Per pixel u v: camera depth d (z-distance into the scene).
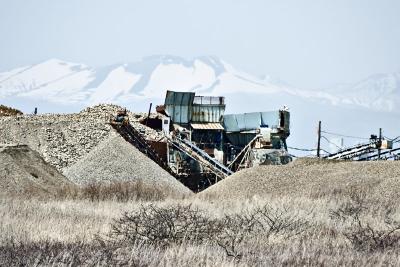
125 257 56.31
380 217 91.25
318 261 56.25
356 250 64.12
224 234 74.38
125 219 83.50
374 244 67.94
